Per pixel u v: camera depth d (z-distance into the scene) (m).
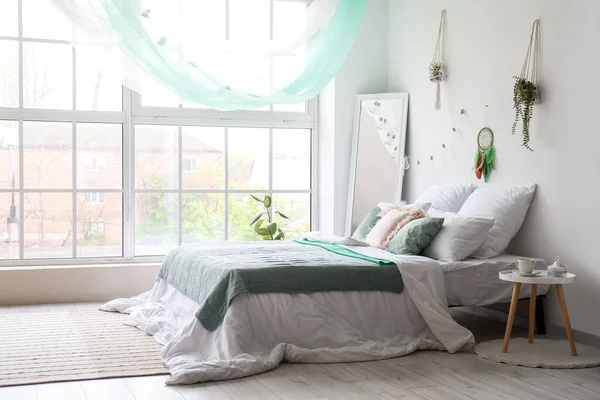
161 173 6.23
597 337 4.22
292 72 5.93
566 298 4.45
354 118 6.40
